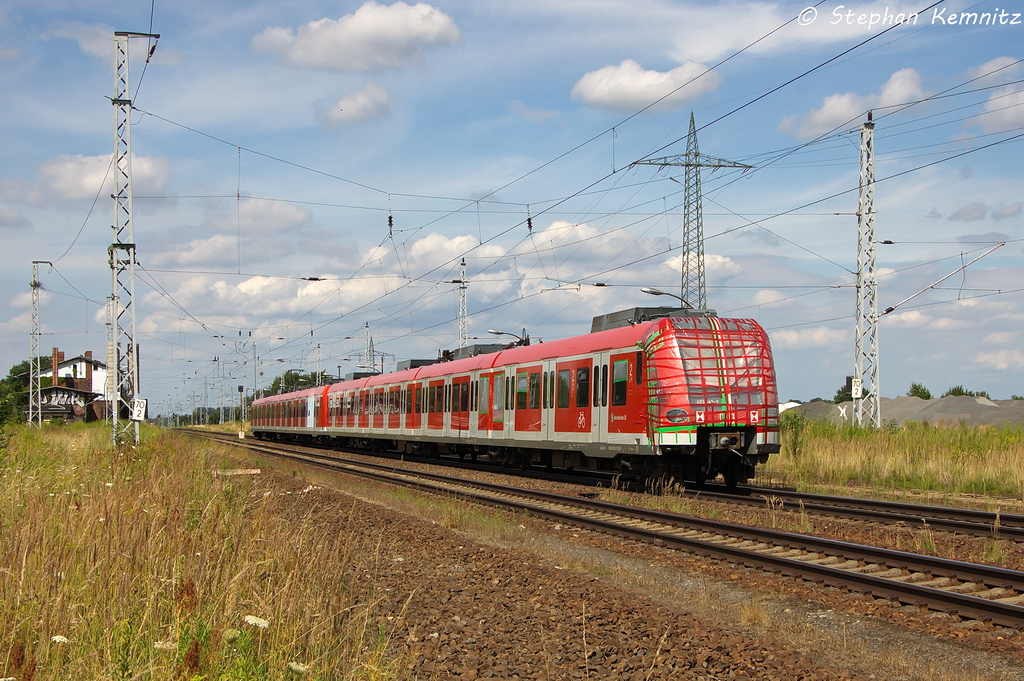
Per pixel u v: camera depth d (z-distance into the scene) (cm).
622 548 1177
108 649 510
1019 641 690
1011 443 2192
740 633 728
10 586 595
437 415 3081
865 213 2891
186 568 674
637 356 1872
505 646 679
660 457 1841
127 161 2758
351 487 2003
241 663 514
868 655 668
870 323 2878
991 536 1193
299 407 5303
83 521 789
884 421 4066
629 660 637
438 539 1211
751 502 1645
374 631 719
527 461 2555
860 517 1392
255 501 1318
